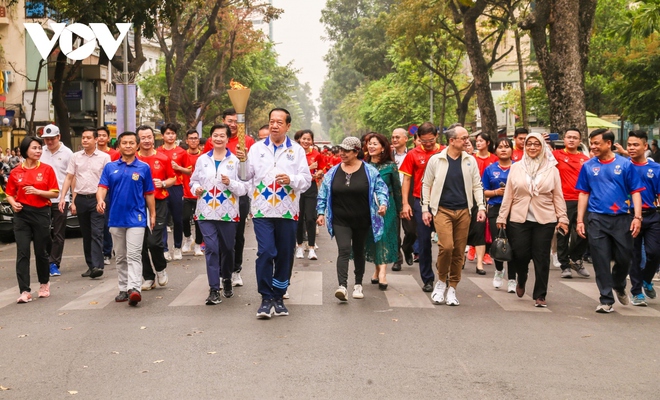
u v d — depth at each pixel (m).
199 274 11.30
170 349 6.73
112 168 8.98
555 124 18.83
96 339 7.14
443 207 8.98
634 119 27.34
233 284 10.20
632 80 27.38
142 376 5.90
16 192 9.36
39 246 9.47
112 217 8.95
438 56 39.59
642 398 5.42
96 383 5.73
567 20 18.53
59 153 11.79
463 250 9.04
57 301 9.27
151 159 11.27
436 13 29.80
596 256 8.83
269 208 8.04
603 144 8.83
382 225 9.05
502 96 53.50
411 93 51.22
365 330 7.53
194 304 8.91
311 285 10.30
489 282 10.89
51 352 6.69
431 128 10.57
